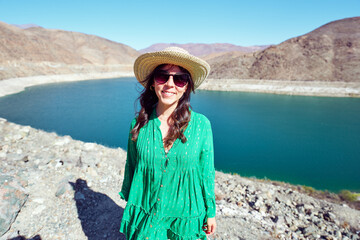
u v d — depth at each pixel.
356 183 10.66
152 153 1.34
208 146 1.39
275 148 16.58
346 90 51.53
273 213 4.36
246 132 21.42
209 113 30.23
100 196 3.38
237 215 3.84
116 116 23.73
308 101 43.09
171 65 1.28
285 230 3.75
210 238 2.88
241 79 65.19
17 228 2.44
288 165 13.01
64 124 20.03
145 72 1.41
